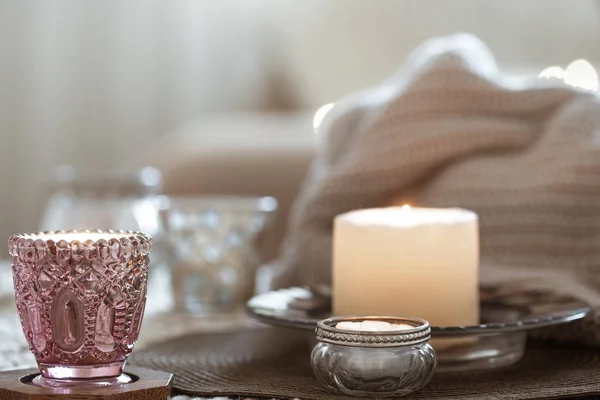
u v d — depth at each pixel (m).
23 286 0.71
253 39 3.31
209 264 1.10
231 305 1.11
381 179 1.02
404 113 1.03
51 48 3.02
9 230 2.95
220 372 0.81
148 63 3.18
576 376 0.78
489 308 0.89
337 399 0.72
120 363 0.72
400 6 3.16
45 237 0.75
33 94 2.98
